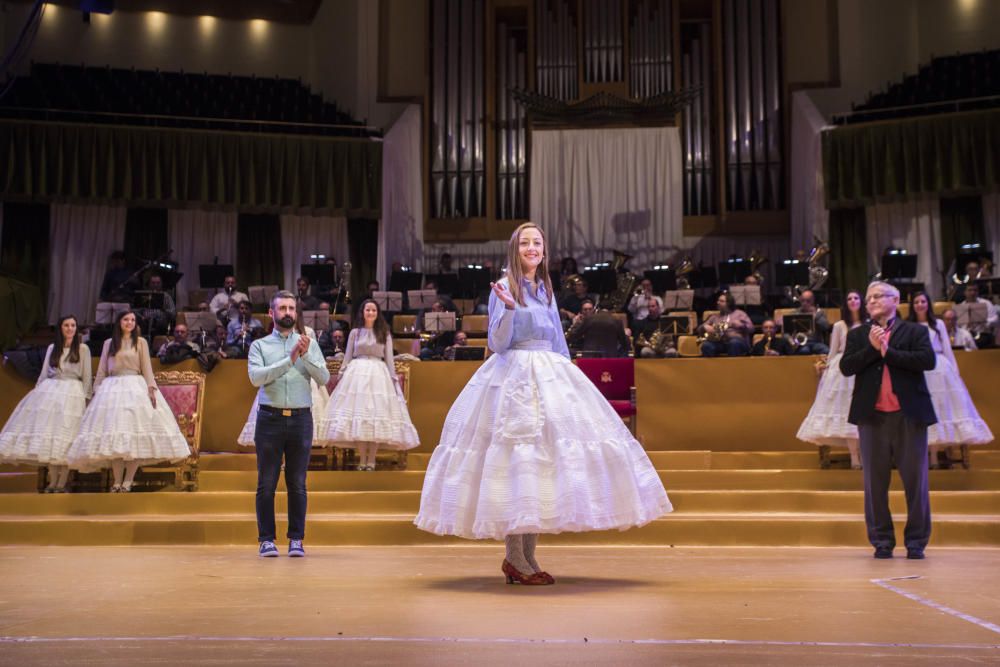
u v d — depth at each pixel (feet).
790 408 27.20
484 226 54.13
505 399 11.26
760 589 10.64
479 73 55.06
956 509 20.74
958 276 43.16
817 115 50.98
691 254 53.31
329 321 36.81
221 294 44.80
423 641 7.04
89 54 55.57
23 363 28.58
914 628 7.56
